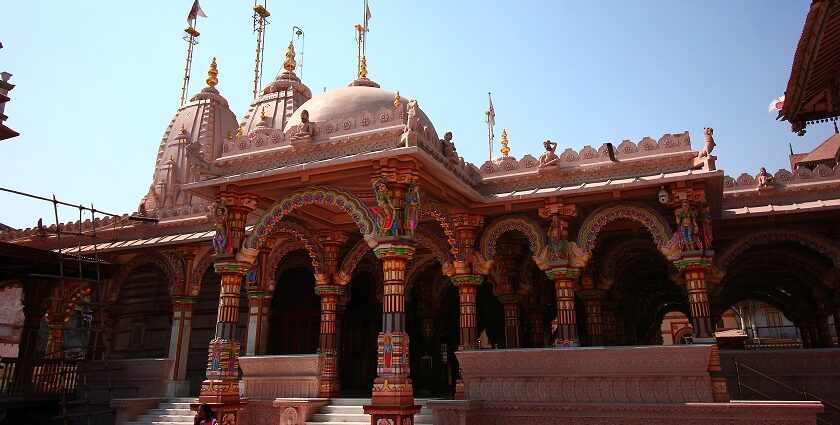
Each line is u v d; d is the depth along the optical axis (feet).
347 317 61.41
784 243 51.55
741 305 123.54
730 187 48.44
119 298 63.77
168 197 76.13
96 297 63.21
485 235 44.73
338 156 38.09
